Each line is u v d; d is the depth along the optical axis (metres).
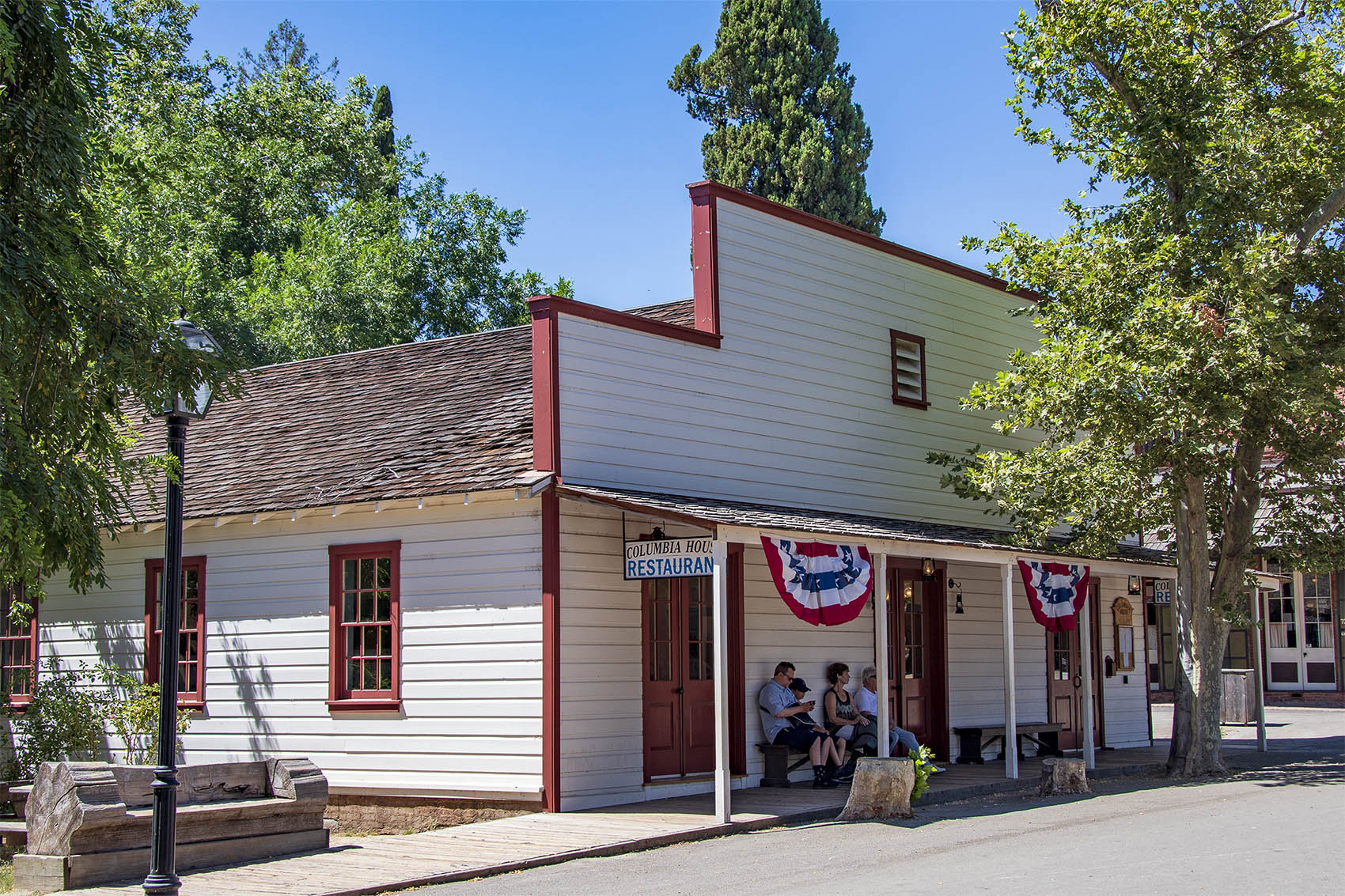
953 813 13.56
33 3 10.36
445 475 14.00
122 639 16.80
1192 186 16.33
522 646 13.30
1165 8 16.80
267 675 15.16
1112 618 22.45
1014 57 17.45
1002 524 20.41
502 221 41.28
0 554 10.02
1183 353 15.16
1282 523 18.36
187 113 37.38
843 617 13.36
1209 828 11.88
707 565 12.75
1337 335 17.23
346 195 42.22
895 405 18.41
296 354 34.69
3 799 12.78
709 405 15.45
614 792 13.62
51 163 10.38
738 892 9.26
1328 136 16.75
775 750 15.30
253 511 14.88
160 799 8.88
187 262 31.17
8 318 9.78
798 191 39.19
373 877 10.12
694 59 42.62
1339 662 30.52
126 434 11.91
